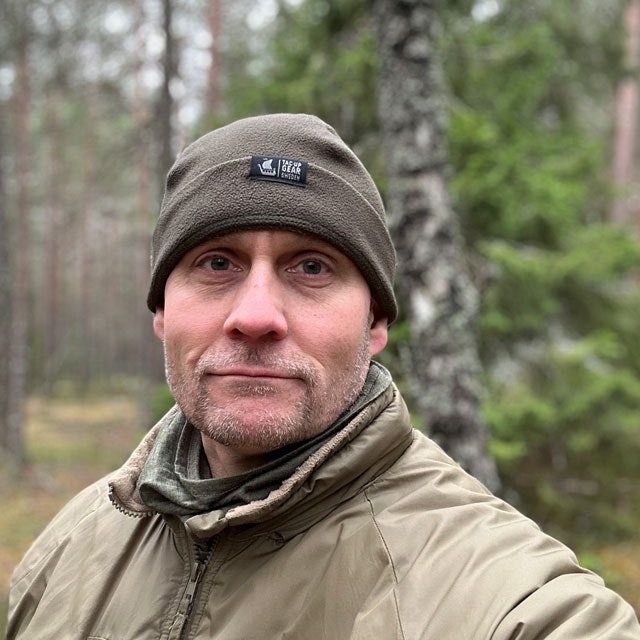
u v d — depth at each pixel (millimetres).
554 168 2570
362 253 471
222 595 446
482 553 400
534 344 2580
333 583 417
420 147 1489
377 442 453
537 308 2438
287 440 444
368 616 395
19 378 4660
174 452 515
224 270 471
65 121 7598
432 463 474
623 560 2344
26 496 3967
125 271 12320
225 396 447
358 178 492
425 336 1428
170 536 518
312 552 431
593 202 3104
